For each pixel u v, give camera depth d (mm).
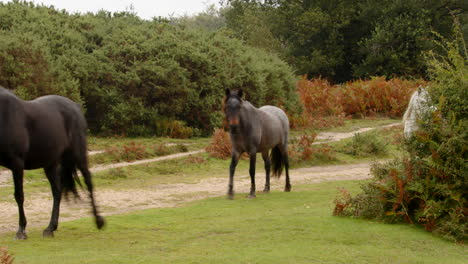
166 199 11570
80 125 7809
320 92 31641
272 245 6508
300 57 48312
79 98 20188
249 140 11078
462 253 6355
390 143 20922
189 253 6180
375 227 7402
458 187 7344
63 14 26000
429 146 7605
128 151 16906
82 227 7996
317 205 9578
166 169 15555
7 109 6766
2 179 12836
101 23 26109
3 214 9547
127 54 22750
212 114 23406
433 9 46469
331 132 25109
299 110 27734
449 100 7711
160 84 22641
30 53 19031
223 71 24234
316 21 46438
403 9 46031
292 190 12500
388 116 30859
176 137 22297
